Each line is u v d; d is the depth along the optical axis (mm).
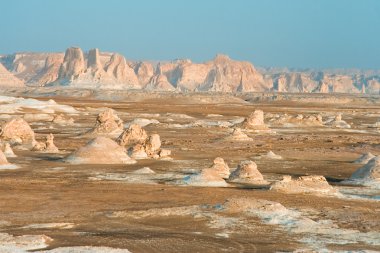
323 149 71812
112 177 45656
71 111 136250
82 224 29844
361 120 135375
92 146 55188
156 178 45656
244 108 182750
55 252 24062
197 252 25047
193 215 31797
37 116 117188
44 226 29250
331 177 48875
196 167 52344
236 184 43656
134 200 36250
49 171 48406
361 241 27328
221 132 94000
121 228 29094
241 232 28609
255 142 79062
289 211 32750
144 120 107375
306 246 26297
